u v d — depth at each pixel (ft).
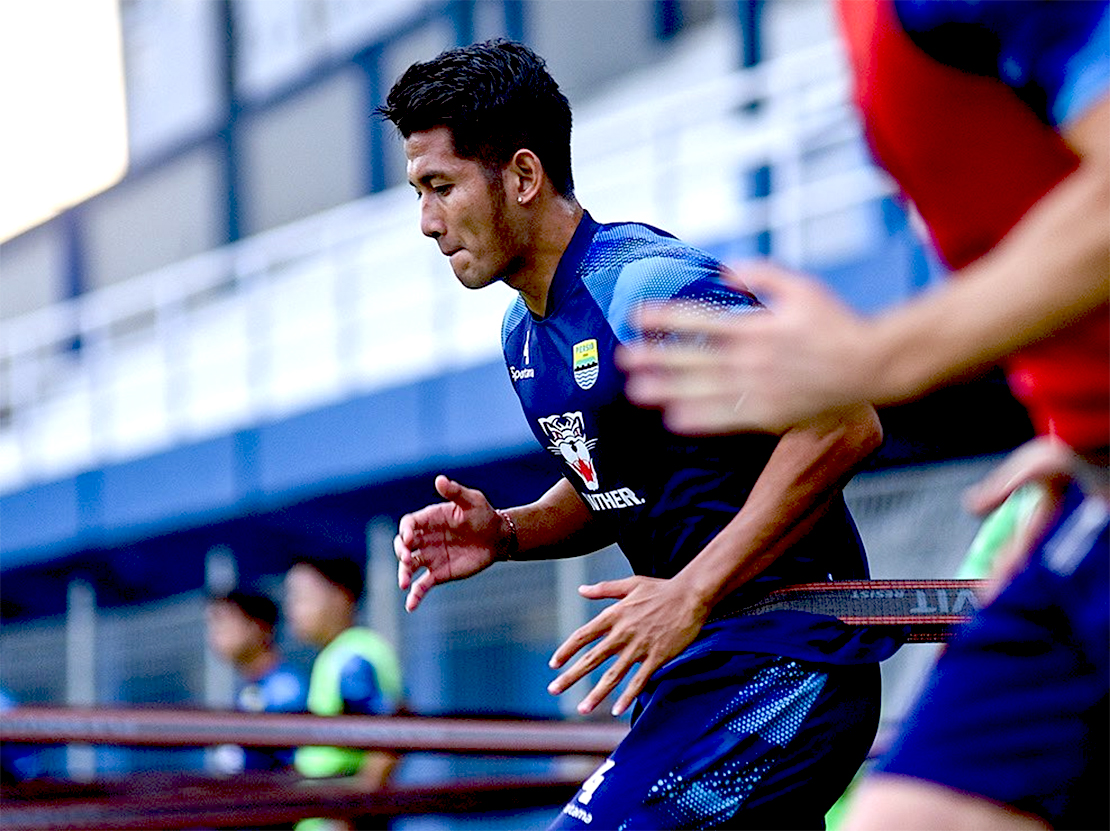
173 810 25.62
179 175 106.73
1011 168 9.52
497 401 64.64
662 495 15.40
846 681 15.19
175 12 107.45
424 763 65.46
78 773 82.64
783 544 14.71
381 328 82.07
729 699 15.07
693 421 8.00
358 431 70.28
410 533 17.03
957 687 9.79
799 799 15.17
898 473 49.44
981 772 9.55
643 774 15.05
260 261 82.12
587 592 14.87
